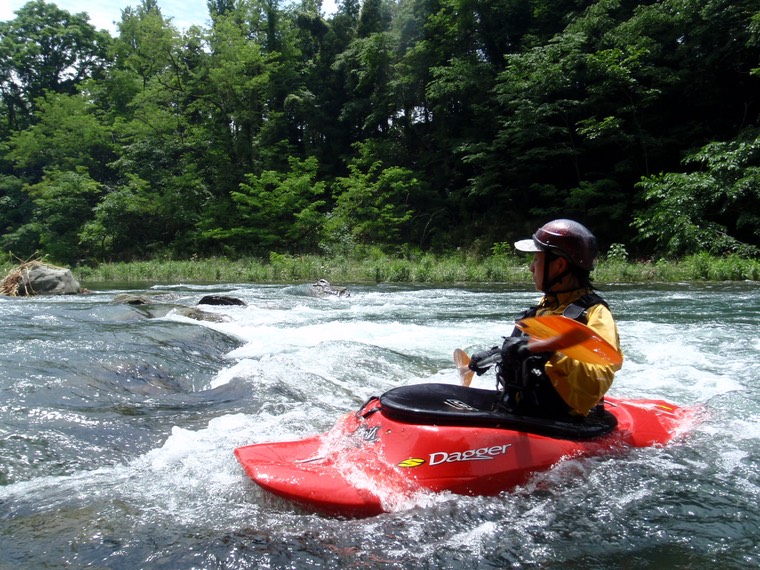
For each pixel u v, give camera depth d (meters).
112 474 3.07
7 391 4.27
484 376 5.54
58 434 3.59
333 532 2.31
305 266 22.64
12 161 44.75
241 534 2.33
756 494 2.60
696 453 2.98
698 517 2.39
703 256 17.11
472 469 2.54
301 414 4.24
